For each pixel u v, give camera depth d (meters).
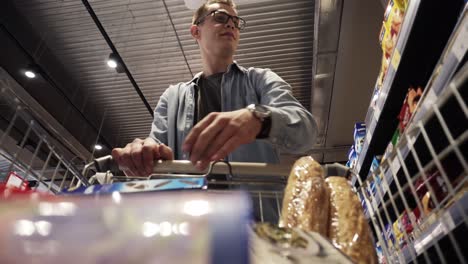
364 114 4.05
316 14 2.90
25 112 0.93
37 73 3.89
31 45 3.78
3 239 0.23
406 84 1.54
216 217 0.24
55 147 1.01
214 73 1.53
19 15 3.46
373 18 2.83
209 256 0.22
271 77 1.24
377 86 1.71
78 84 4.34
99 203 0.26
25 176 0.93
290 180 0.59
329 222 0.52
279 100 1.06
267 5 3.30
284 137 0.81
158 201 0.26
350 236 0.48
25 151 3.77
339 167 0.78
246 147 1.10
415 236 0.94
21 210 0.25
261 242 0.31
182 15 3.38
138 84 4.32
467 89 0.86
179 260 0.22
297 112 0.90
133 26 3.53
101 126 4.93
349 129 4.42
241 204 0.26
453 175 1.03
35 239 0.23
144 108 4.80
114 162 0.88
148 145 0.82
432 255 1.02
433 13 1.17
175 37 3.65
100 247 0.23
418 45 1.32
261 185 0.84
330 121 4.27
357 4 2.72
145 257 0.22
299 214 0.50
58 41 3.78
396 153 0.65
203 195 0.27
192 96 1.34
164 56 3.89
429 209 1.04
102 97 4.59
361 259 0.44
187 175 0.82
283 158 3.46
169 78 4.21
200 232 0.23
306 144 0.89
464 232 0.90
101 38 3.75
